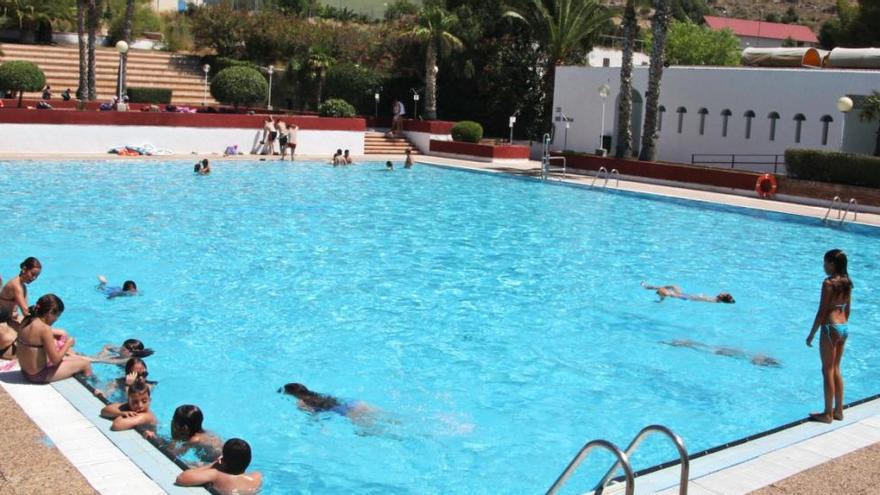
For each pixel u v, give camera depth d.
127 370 8.59
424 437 8.16
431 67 39.56
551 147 38.34
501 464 7.65
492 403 9.12
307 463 7.52
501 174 30.09
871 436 7.58
